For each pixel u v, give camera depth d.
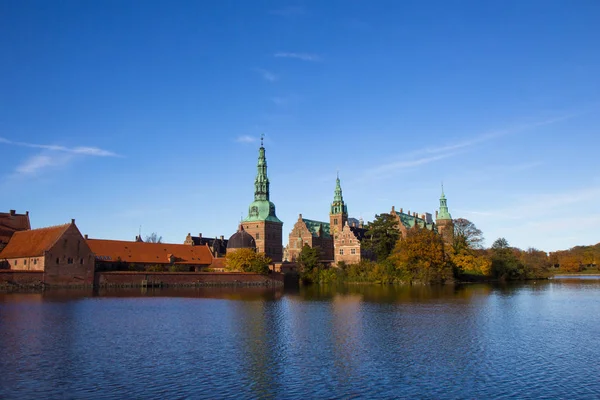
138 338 51.00
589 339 52.34
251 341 50.44
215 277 133.00
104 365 40.28
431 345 49.12
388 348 47.66
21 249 119.94
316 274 157.88
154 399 32.69
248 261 143.00
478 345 49.19
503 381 37.19
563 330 57.62
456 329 58.19
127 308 74.44
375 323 62.53
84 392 33.81
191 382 36.25
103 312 69.19
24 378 36.56
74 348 45.84
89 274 114.25
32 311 67.69
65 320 60.81
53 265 109.44
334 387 35.59
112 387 34.88
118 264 134.75
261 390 34.78
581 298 97.25
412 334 54.84
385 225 160.38
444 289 124.38
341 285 145.88
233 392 34.28
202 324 60.44
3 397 32.66
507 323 62.72
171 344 48.41
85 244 114.44
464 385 36.25
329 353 45.47
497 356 44.62
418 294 107.94
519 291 117.12
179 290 115.50
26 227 137.88
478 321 64.38
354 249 178.12
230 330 56.50
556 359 43.56
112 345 47.41
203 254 157.50
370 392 34.62
